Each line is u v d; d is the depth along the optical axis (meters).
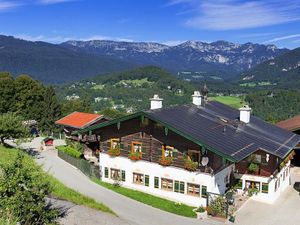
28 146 56.34
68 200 26.56
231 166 33.59
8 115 46.06
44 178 20.36
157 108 35.56
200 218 28.08
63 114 93.06
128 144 34.03
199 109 39.09
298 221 28.64
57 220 22.12
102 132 35.69
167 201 31.28
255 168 32.75
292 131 46.22
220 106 44.47
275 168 33.19
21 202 17.61
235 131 35.00
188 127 31.39
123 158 34.44
